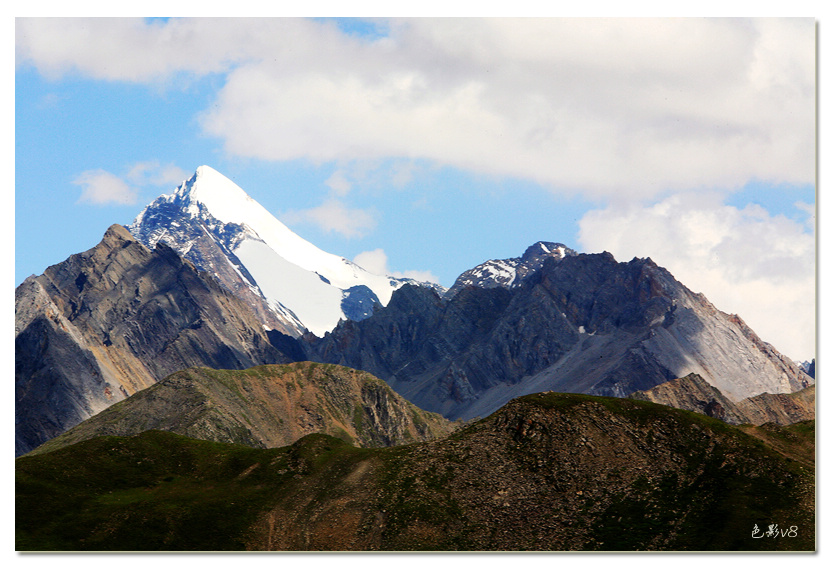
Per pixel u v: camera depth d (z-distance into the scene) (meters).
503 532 192.62
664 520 190.75
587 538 187.38
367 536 193.88
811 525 182.12
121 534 194.25
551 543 187.00
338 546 191.75
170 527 197.12
